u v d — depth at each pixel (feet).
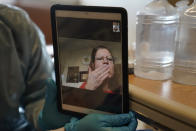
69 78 1.69
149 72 1.71
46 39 5.26
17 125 4.08
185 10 1.59
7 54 3.67
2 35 3.65
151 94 1.45
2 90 3.68
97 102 1.65
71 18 1.55
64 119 2.03
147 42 1.76
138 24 1.78
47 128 2.17
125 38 1.41
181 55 1.59
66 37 1.61
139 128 1.80
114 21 1.42
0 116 3.81
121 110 1.59
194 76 1.57
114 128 1.58
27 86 4.07
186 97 1.40
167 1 1.88
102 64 1.55
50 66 4.30
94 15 1.47
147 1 2.22
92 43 1.54
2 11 3.79
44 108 2.12
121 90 1.54
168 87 1.56
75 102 1.73
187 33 1.56
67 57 1.65
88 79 1.63
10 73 3.71
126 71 1.48
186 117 1.24
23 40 3.84
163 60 1.73
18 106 3.99
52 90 2.01
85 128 1.62
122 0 2.38
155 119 1.44
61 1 4.20
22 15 3.94
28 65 3.99
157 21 1.71
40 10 5.22
